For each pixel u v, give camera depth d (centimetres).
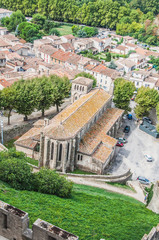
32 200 5797
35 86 11019
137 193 8400
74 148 8506
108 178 8600
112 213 6353
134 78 17375
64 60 19525
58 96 11925
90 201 6812
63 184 6581
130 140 11919
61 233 3606
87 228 5297
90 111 9981
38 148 9131
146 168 10188
